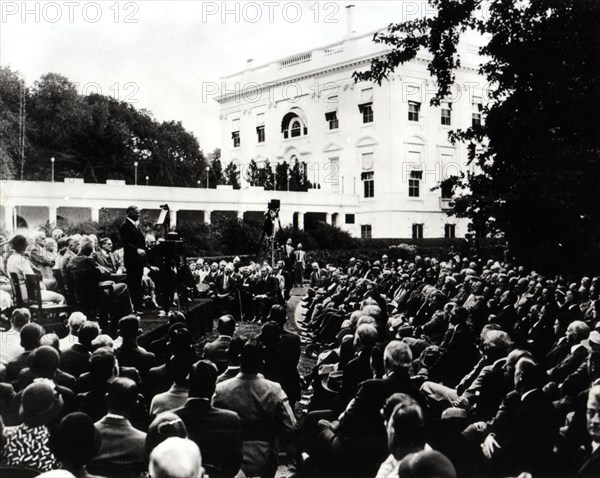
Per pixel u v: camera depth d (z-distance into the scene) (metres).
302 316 21.08
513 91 17.75
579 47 16.08
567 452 4.91
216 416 4.77
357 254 41.84
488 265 23.25
